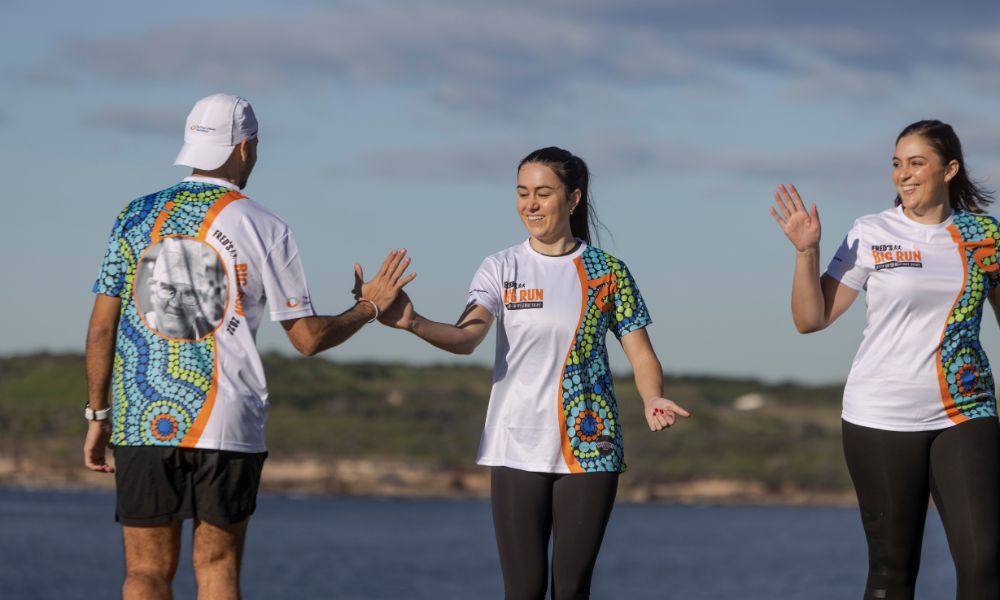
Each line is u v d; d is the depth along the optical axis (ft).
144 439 22.61
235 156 23.94
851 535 583.17
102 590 274.36
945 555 293.02
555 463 26.18
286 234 23.59
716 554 449.48
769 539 545.44
